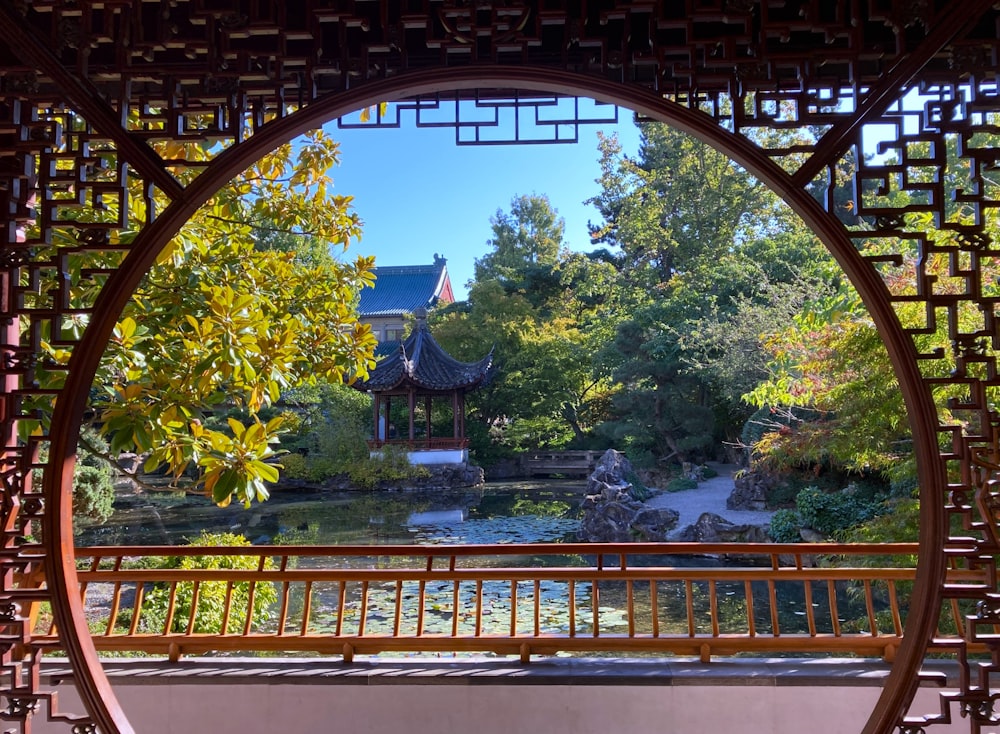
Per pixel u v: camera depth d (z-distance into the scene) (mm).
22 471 1982
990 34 2023
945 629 4828
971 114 1959
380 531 13305
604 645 3131
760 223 20172
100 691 1965
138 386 3326
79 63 1987
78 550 3277
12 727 3041
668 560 10203
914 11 1910
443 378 18906
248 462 3248
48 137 2045
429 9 2045
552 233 27312
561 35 2148
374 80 2021
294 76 2191
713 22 2098
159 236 2014
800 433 6469
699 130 1994
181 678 3031
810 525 9555
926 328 1940
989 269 4336
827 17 2045
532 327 21484
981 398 1914
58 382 3426
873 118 1951
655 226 20750
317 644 3166
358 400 19875
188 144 3820
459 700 2996
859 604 7625
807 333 6230
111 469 9875
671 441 16609
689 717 2947
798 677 2949
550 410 21047
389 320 31984
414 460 18609
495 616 7383
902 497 7660
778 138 14922
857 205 1971
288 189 4805
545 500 16734
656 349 16031
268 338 3881
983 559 1888
